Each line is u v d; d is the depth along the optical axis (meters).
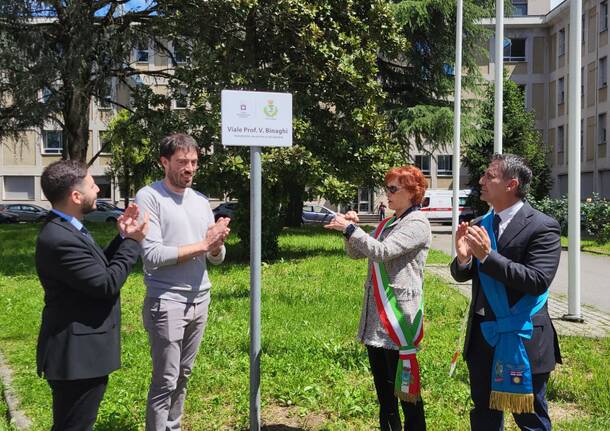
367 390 5.08
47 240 2.98
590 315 8.60
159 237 3.62
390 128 25.50
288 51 14.44
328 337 6.78
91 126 46.44
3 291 10.31
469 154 32.53
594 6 37.34
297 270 12.50
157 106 14.92
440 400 4.93
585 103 38.53
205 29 14.14
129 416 4.54
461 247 3.32
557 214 24.55
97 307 3.11
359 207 46.06
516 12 47.75
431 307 8.57
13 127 20.34
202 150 13.66
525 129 32.41
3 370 5.84
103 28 18.17
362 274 11.84
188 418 4.60
